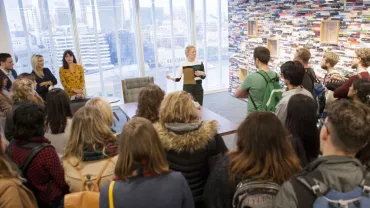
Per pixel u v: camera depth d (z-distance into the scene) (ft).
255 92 8.33
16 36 16.22
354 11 11.71
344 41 12.34
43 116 5.17
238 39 19.52
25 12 16.12
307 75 9.38
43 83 13.29
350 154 2.88
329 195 2.71
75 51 17.62
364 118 2.79
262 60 8.42
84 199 4.30
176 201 3.67
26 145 5.01
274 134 3.60
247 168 3.60
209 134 5.21
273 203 3.07
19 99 8.23
